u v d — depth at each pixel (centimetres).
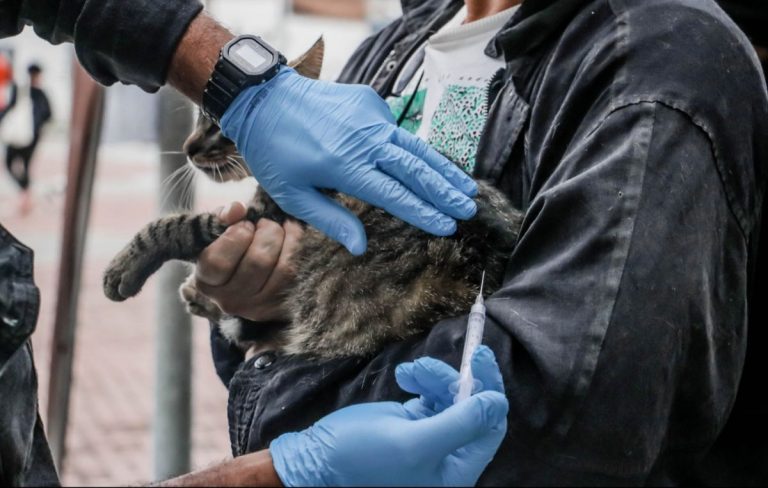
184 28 193
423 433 147
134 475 488
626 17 169
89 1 192
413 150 186
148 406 590
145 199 1138
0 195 940
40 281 740
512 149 188
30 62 788
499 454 158
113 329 725
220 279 212
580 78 169
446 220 180
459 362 166
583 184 158
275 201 201
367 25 1381
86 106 304
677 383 162
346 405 178
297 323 210
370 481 149
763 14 220
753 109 169
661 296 153
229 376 236
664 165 157
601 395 151
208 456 506
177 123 285
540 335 154
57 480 179
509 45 186
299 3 1361
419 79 220
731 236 167
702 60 163
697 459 175
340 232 189
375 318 196
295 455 154
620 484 157
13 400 166
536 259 164
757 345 195
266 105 190
